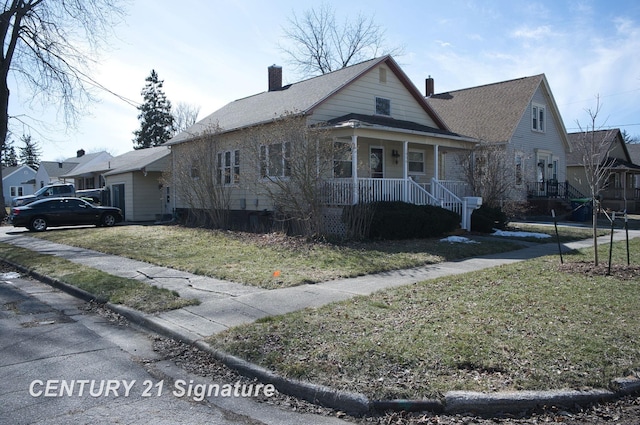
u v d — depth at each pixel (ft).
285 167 48.91
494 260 37.24
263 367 16.24
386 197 52.49
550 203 87.71
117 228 68.03
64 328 22.12
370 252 39.70
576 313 20.92
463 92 104.78
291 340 18.20
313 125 50.80
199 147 63.16
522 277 29.09
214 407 14.21
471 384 14.34
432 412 13.66
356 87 62.28
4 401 14.26
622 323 19.47
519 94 93.09
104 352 18.88
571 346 16.92
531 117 93.50
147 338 20.80
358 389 14.32
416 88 68.54
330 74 68.54
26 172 216.54
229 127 63.67
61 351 18.90
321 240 45.60
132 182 90.07
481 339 17.65
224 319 21.93
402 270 33.53
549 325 19.26
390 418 13.47
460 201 57.62
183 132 79.56
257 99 77.10
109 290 27.68
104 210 76.13
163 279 31.07
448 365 15.57
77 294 28.84
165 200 91.09
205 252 42.16
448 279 28.96
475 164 64.18
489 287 26.48
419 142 57.77
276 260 36.99
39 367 17.12
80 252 45.01
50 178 186.60
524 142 90.89
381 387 14.33
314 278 30.12
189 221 70.74
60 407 13.93
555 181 95.25
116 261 38.88
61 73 79.97
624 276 28.45
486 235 53.78
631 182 130.82
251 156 55.67
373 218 46.50
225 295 26.35
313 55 135.54
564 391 13.98
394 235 47.60
